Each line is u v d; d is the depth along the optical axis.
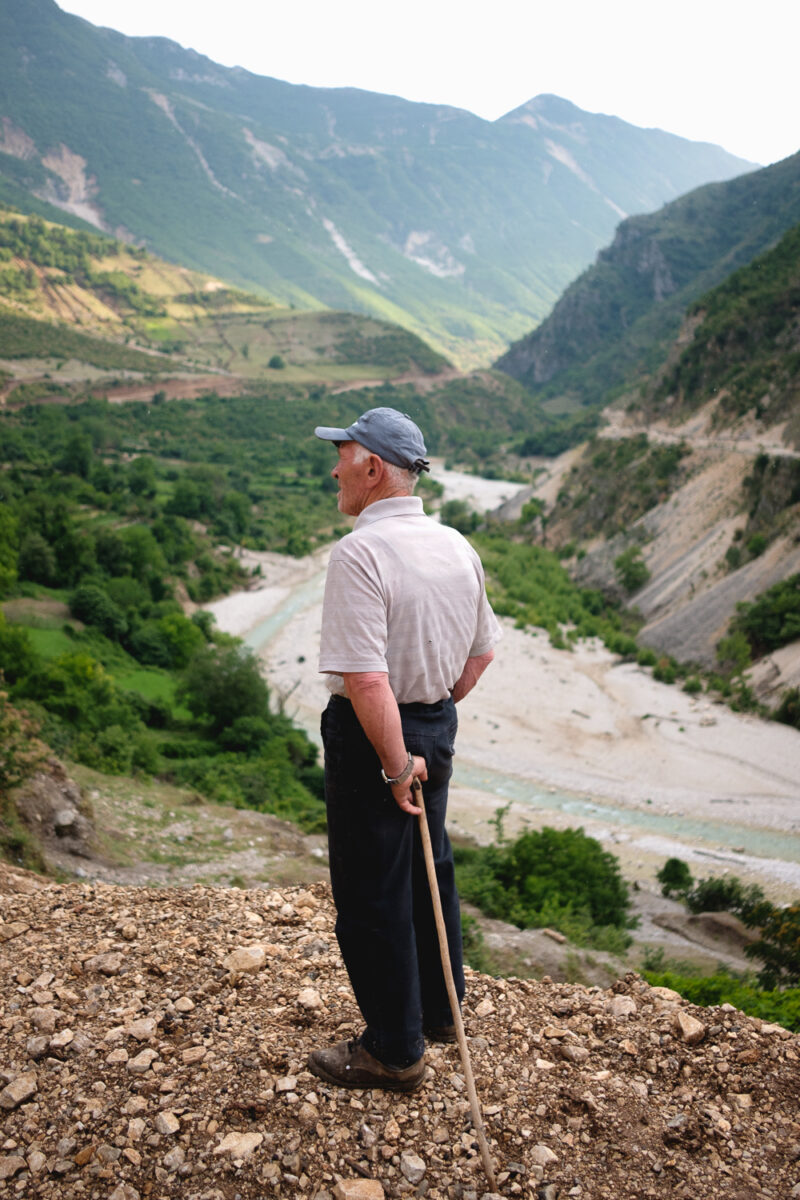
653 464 115.81
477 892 24.95
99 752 28.08
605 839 43.41
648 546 102.06
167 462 183.12
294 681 68.81
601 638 82.69
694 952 24.48
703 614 79.75
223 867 19.42
